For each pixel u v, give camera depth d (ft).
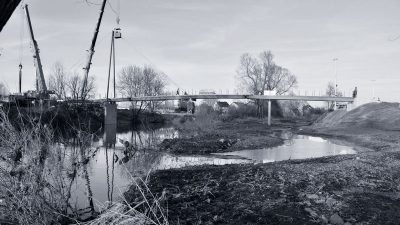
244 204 31.35
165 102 311.06
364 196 33.40
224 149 96.37
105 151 85.40
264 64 294.87
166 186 40.32
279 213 28.48
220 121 237.25
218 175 45.93
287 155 85.71
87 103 157.48
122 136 134.82
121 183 45.34
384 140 116.57
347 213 28.02
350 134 147.64
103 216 21.29
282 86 296.92
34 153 24.53
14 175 23.29
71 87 175.52
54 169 26.99
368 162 56.03
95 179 47.34
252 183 39.42
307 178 41.78
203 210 30.14
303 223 26.13
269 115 234.17
